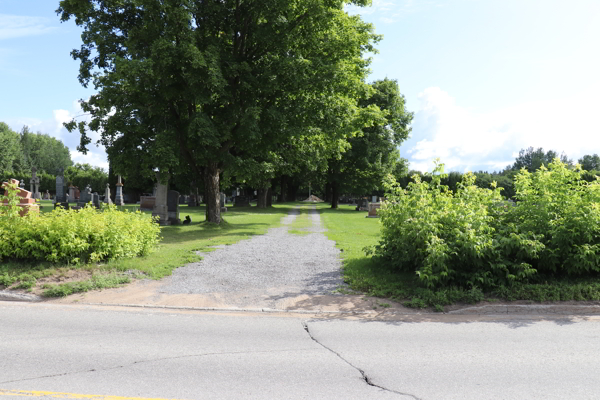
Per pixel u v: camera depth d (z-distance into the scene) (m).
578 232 8.45
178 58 18.02
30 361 4.86
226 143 21.55
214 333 6.16
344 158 45.62
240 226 23.42
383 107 46.50
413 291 8.40
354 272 10.06
